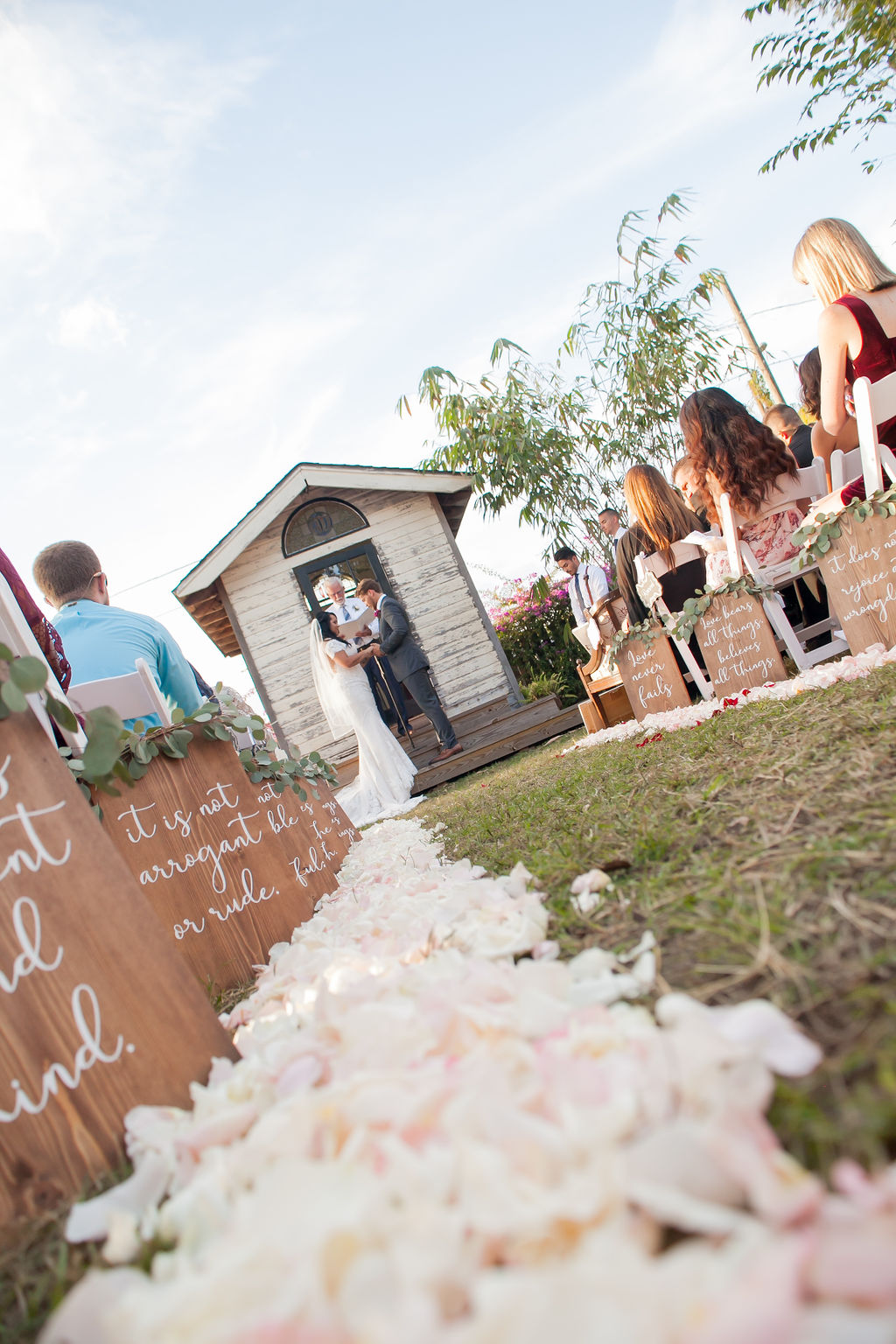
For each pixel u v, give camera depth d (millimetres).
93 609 3518
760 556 4418
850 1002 886
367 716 8617
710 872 1457
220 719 2691
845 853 1281
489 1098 739
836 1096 744
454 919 1669
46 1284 936
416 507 11422
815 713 2621
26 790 1458
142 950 1459
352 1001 1269
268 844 2672
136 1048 1367
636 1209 612
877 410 3455
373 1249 610
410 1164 674
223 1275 597
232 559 10883
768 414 6414
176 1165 1020
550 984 1074
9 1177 1186
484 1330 475
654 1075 732
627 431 11352
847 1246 482
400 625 9344
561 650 12820
